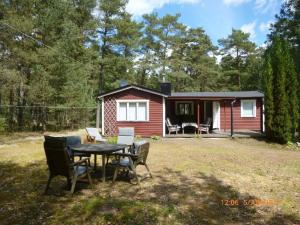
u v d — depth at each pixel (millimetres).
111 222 4590
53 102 20984
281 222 4734
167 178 7352
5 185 6617
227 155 11172
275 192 6363
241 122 21078
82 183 6715
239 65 44406
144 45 38469
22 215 4844
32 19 18609
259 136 17000
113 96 18172
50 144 5742
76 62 23016
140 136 17156
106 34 31984
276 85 15203
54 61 19047
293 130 16016
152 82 41500
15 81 17219
